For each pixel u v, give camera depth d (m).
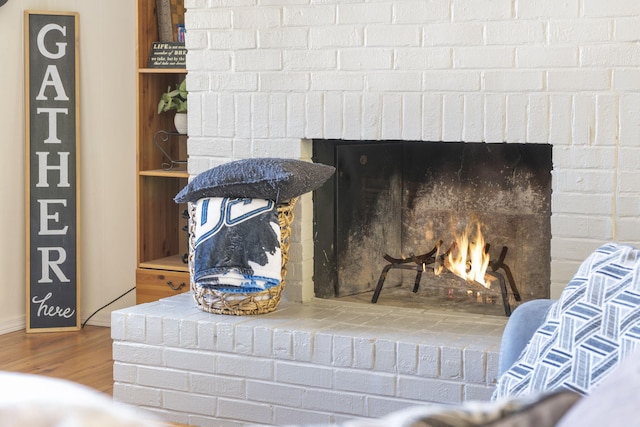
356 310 3.37
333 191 3.58
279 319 3.19
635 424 0.52
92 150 4.60
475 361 2.76
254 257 3.17
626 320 1.46
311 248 3.57
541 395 0.61
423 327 3.07
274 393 3.05
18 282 4.54
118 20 4.52
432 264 3.58
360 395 2.93
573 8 3.02
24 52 4.44
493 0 3.12
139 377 3.26
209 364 3.14
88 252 4.65
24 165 4.51
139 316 3.24
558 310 1.59
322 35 3.38
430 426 0.54
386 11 3.27
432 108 3.23
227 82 3.56
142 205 4.39
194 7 3.59
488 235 3.53
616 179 3.01
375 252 3.70
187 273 4.25
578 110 3.04
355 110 3.35
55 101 4.47
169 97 4.33
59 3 4.53
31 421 0.44
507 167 3.48
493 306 3.45
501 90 3.13
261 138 3.52
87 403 0.45
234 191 3.18
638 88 2.96
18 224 4.52
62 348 4.20
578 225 3.06
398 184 3.71
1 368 3.84
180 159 4.63
